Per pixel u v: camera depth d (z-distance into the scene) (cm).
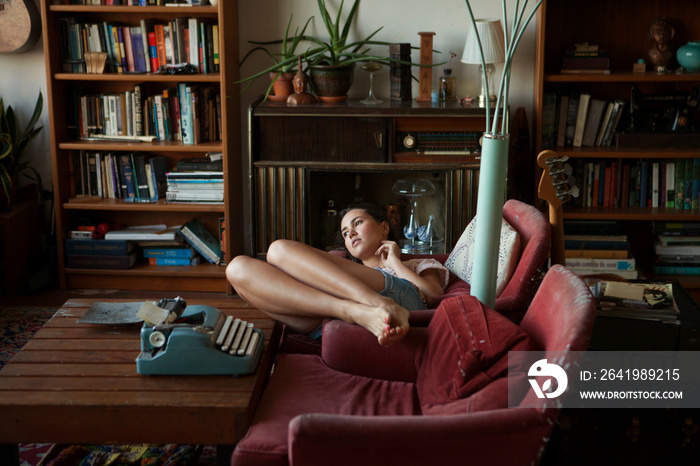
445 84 366
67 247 382
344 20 380
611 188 370
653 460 194
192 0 357
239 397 181
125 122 380
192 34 367
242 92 359
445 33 379
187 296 379
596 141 367
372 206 260
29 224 386
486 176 201
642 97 356
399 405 184
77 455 225
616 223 362
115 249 380
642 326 202
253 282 223
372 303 203
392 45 363
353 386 194
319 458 145
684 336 198
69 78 362
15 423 180
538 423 145
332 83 357
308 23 379
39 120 398
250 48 382
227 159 364
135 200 383
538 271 215
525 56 374
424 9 376
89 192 388
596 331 200
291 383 194
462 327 179
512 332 171
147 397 181
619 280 240
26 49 379
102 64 367
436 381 179
